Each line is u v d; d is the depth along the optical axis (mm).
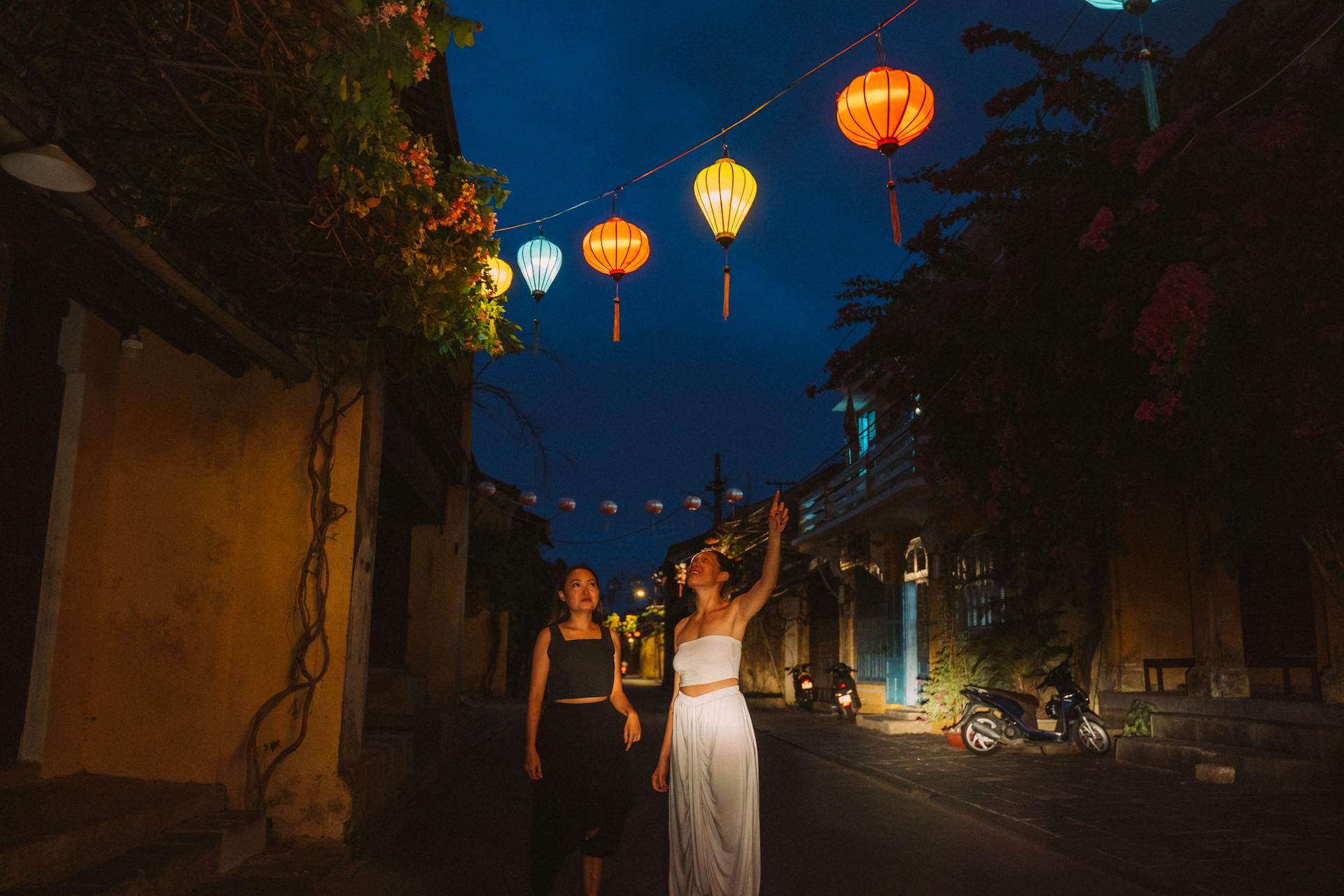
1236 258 8375
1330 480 9117
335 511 7047
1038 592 14273
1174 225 9344
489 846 7043
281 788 6711
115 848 5141
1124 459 10859
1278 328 8359
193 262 5051
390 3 3717
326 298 6566
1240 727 10578
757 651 29453
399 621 12453
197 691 6805
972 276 13461
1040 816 7926
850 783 10633
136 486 6934
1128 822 7625
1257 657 11398
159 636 6836
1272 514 9836
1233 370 8695
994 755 12625
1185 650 12883
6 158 3557
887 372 15227
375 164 4520
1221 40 9086
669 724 4672
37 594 6023
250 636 6914
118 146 5039
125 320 6551
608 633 5234
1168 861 6203
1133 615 13078
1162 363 10008
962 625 16594
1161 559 13117
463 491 15438
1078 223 10344
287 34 3855
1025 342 11156
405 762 9000
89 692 6664
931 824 8000
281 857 6270
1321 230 8086
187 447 7070
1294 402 8508
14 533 5715
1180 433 9836
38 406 5930
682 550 41219
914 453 15734
